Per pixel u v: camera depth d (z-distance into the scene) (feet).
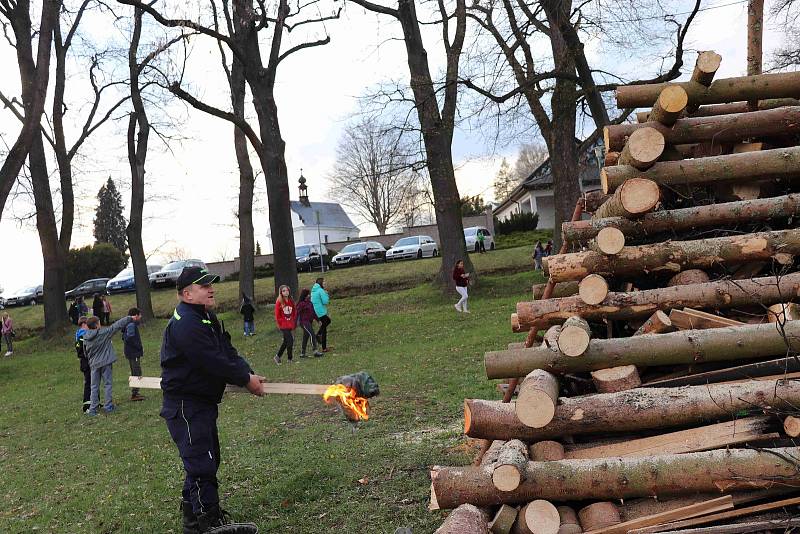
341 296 94.63
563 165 66.23
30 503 22.45
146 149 89.56
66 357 73.77
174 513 19.26
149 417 36.91
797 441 11.33
